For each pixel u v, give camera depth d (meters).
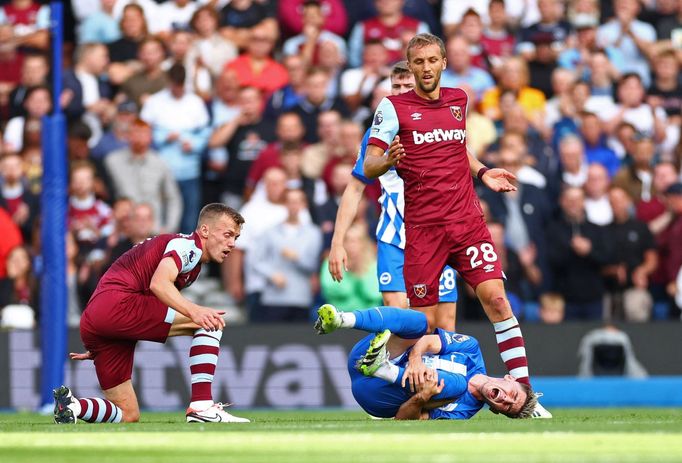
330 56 54.72
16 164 50.44
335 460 14.14
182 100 52.78
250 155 52.56
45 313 40.03
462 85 53.94
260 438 18.45
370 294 46.12
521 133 52.25
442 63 26.27
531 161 50.91
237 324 44.69
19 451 16.12
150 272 26.27
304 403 44.62
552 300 48.53
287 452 15.50
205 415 25.89
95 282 47.78
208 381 26.19
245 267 48.72
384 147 26.27
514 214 48.72
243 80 53.94
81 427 23.28
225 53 55.16
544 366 46.00
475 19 56.19
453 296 29.56
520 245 48.56
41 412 40.06
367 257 46.31
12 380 44.16
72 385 44.19
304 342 44.78
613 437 18.42
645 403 45.94
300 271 48.03
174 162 52.25
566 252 48.88
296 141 51.06
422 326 24.53
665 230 50.66
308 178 49.97
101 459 14.60
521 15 57.84
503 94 53.19
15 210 50.22
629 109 55.69
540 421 24.17
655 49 58.50
